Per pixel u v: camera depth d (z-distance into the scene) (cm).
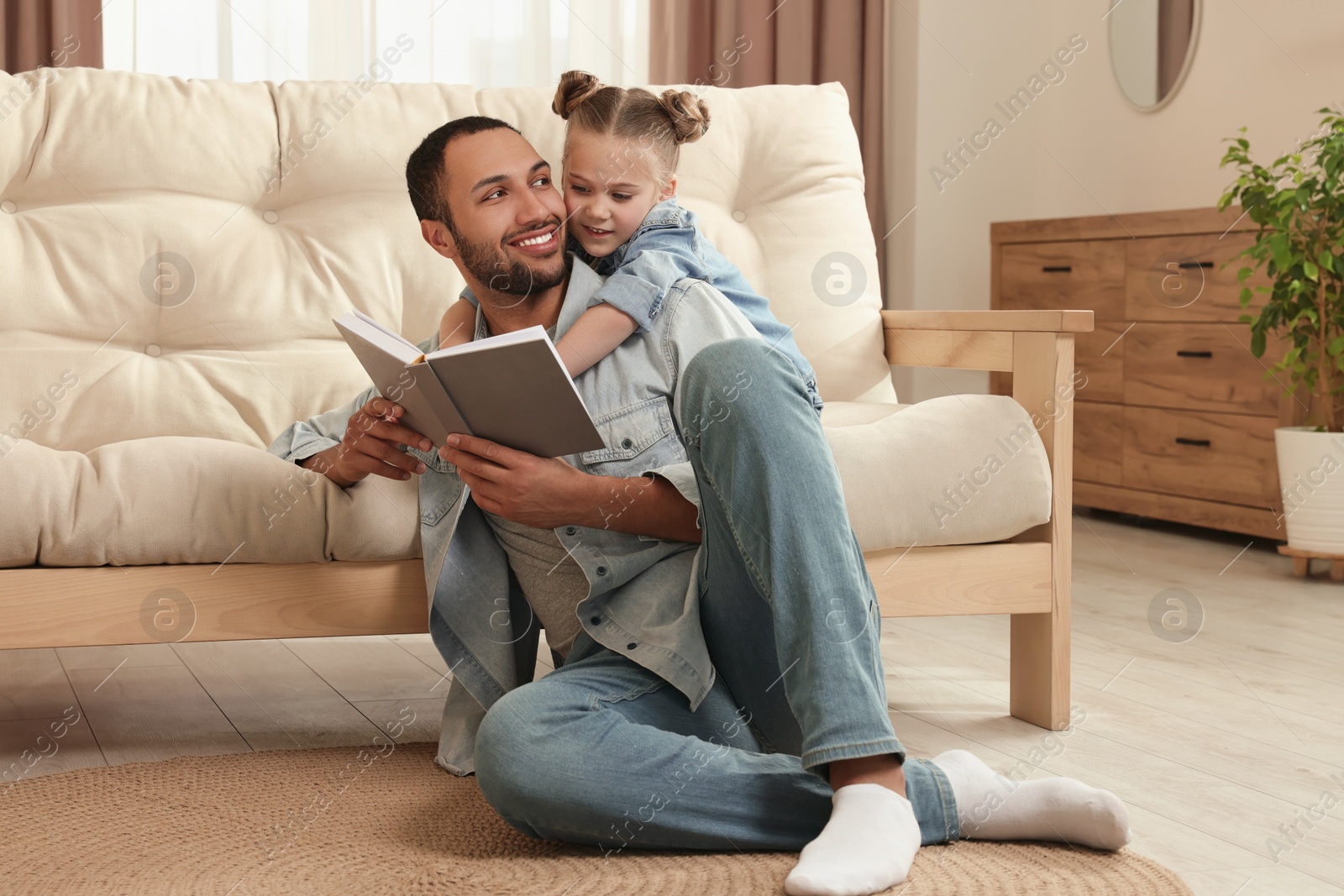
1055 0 346
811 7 310
